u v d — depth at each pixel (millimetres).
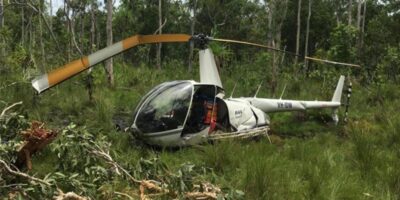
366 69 19719
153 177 6309
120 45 8008
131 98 13453
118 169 6348
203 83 9250
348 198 6539
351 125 11195
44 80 7723
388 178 7176
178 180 5789
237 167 7672
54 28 27391
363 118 12945
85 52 20719
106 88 14469
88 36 30766
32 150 6473
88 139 6512
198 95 9258
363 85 18359
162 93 8969
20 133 6516
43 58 17031
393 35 24703
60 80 7773
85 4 21156
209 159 7809
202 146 8664
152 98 8938
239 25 35812
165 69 23547
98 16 30406
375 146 9352
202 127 9086
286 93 16797
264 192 6301
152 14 33688
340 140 10586
